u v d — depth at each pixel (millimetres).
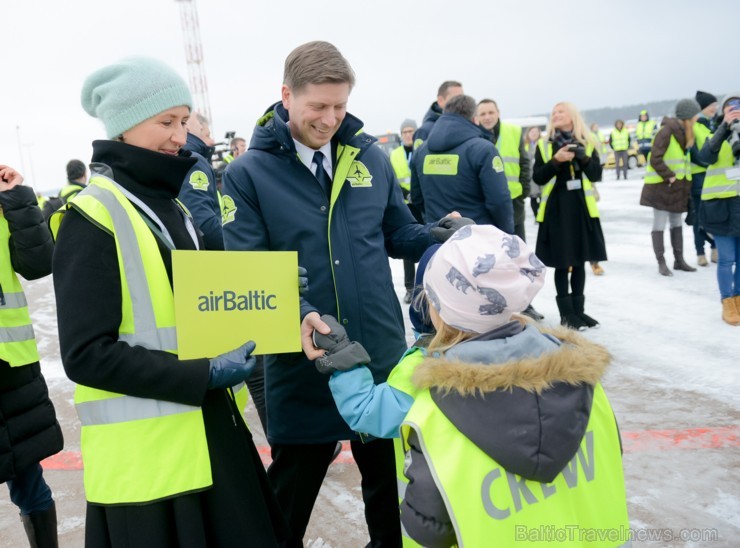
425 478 1416
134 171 1597
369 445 2307
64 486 3572
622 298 6516
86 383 1445
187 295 1562
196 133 3869
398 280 8266
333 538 2869
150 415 1512
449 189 4684
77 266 1457
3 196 2367
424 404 1454
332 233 2158
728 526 2729
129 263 1517
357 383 1731
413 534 1459
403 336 2359
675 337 5230
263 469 1866
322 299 2170
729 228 5281
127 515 1497
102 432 1519
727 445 3441
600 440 1563
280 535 1859
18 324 2412
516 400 1367
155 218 1610
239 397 2096
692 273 7262
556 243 5410
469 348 1463
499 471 1395
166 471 1503
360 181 2225
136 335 1523
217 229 3459
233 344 1650
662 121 6977
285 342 1733
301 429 2232
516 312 1532
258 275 1681
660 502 2938
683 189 6953
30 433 2410
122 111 1564
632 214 12195
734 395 4066
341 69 1947
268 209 2143
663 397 4125
